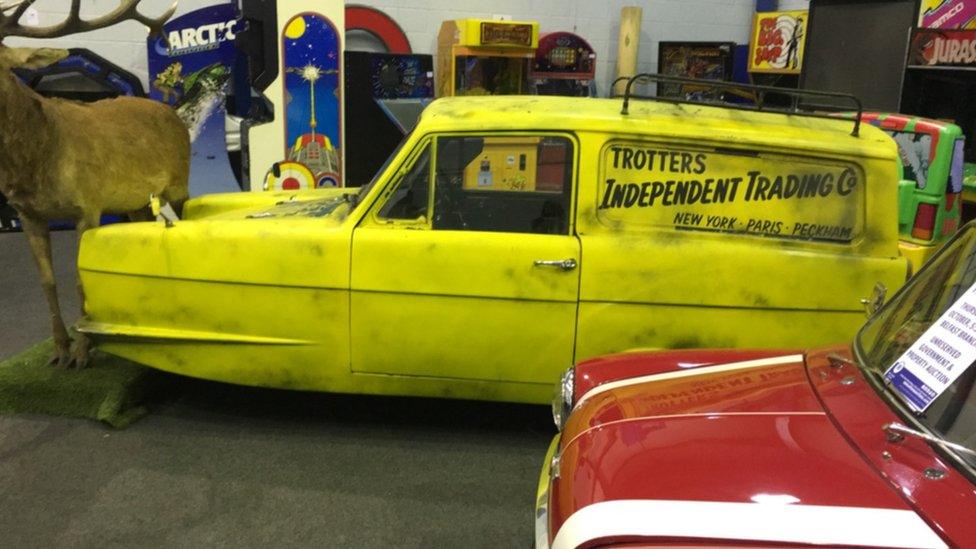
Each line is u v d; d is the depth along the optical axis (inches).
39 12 282.8
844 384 77.5
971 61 218.5
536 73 315.3
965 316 73.3
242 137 267.7
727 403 77.4
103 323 144.6
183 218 186.4
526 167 133.2
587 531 61.8
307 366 139.6
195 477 133.3
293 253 134.0
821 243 132.6
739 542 58.4
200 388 168.6
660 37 363.9
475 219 134.3
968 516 57.2
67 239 289.3
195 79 288.4
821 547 57.2
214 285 137.0
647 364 96.0
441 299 133.5
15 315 210.5
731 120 136.4
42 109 149.6
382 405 161.9
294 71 248.2
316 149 256.8
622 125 130.6
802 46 312.8
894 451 65.1
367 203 135.0
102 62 283.7
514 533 119.7
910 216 176.1
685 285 131.3
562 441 82.7
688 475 65.1
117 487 129.7
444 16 328.2
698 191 132.1
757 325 133.0
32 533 116.9
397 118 291.4
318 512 124.0
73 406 153.2
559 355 135.0
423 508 125.7
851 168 131.7
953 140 169.0
